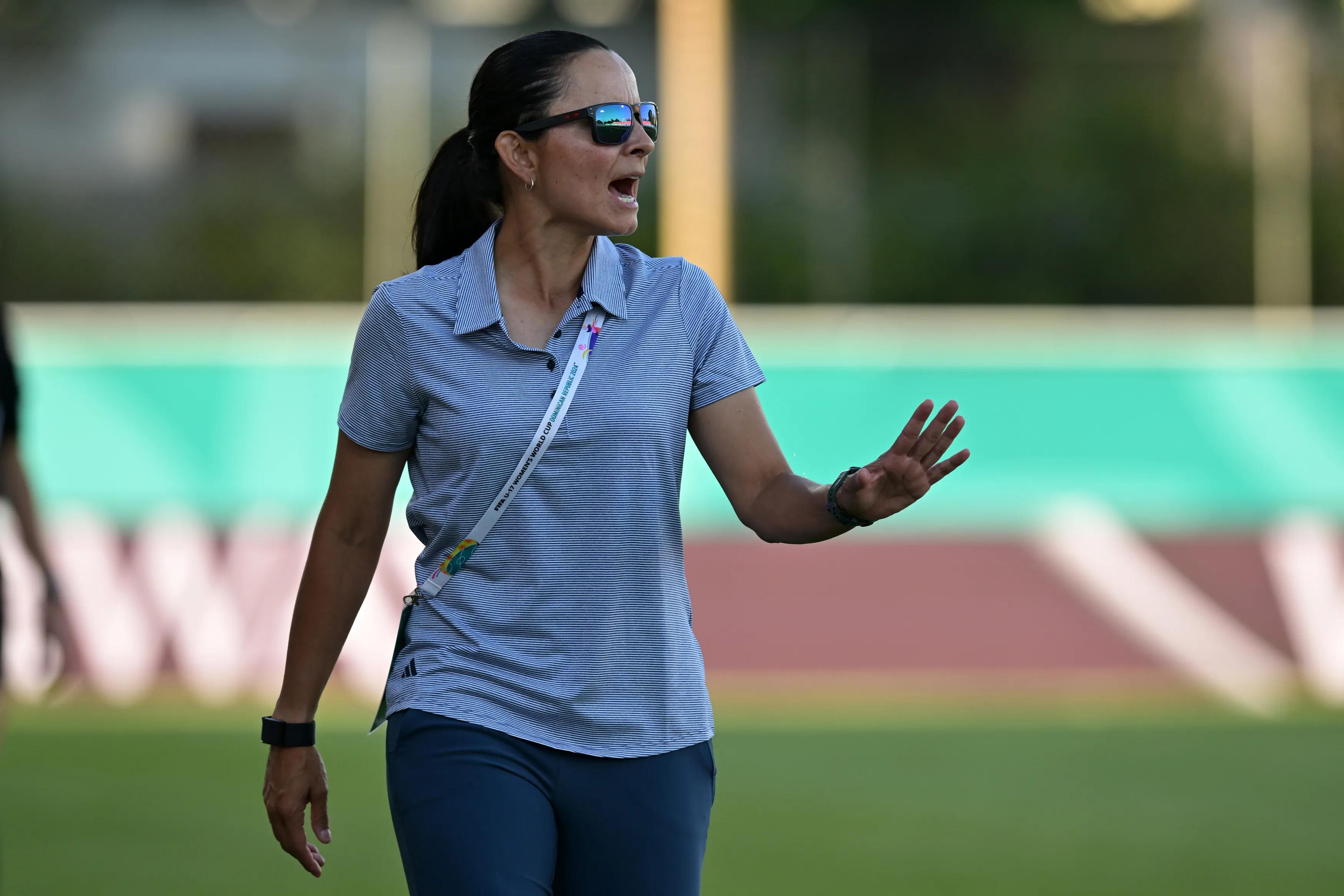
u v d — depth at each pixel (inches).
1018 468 1624.0
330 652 450.0
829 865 864.3
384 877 833.5
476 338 421.1
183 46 3469.5
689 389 431.2
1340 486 1633.9
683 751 425.1
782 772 1104.8
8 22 3447.3
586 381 416.5
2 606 748.0
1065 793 1041.5
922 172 3629.4
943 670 1501.0
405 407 427.2
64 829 936.3
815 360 1652.3
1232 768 1120.8
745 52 3425.2
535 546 415.8
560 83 422.6
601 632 416.8
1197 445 1635.1
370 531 443.8
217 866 854.5
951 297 3582.7
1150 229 3587.6
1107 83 3649.1
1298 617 1547.7
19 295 3380.9
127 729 1251.8
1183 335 2021.4
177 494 1579.7
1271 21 3602.4
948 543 1582.2
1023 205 3590.1
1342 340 1959.9
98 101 3454.7
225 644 1467.8
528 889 402.0
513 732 412.2
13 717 1298.0
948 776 1091.9
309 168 3449.8
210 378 1604.3
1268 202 3336.6
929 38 3666.3
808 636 1515.7
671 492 428.5
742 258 3309.5
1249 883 834.2
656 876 418.3
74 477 1574.8
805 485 426.0
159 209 3435.0
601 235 434.3
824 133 3380.9
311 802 453.7
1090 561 1579.7
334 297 3390.7
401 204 3137.3
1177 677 1501.0
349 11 3467.0
